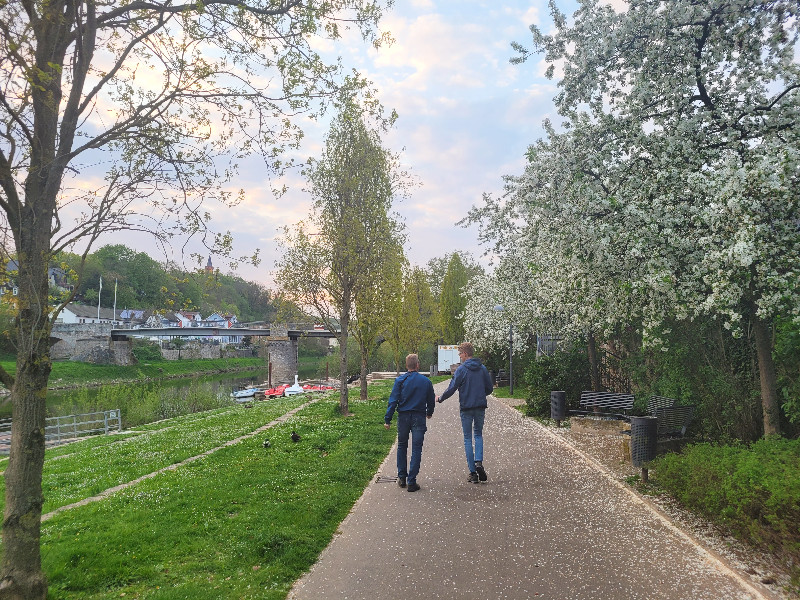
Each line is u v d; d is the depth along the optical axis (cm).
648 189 718
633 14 763
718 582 435
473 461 779
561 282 898
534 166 887
